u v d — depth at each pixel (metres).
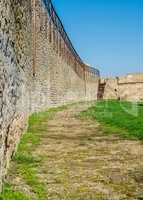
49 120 23.05
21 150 12.20
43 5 30.78
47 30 32.97
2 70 8.00
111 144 14.46
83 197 7.89
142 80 85.56
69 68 52.84
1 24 7.82
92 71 86.31
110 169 10.27
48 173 9.73
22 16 13.77
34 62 24.52
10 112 9.61
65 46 48.88
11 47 9.71
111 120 23.05
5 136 8.68
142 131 17.47
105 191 8.31
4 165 8.54
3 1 8.08
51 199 7.72
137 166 10.65
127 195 8.06
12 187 8.27
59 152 12.57
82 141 15.10
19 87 12.54
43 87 30.00
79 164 10.86
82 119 24.84
